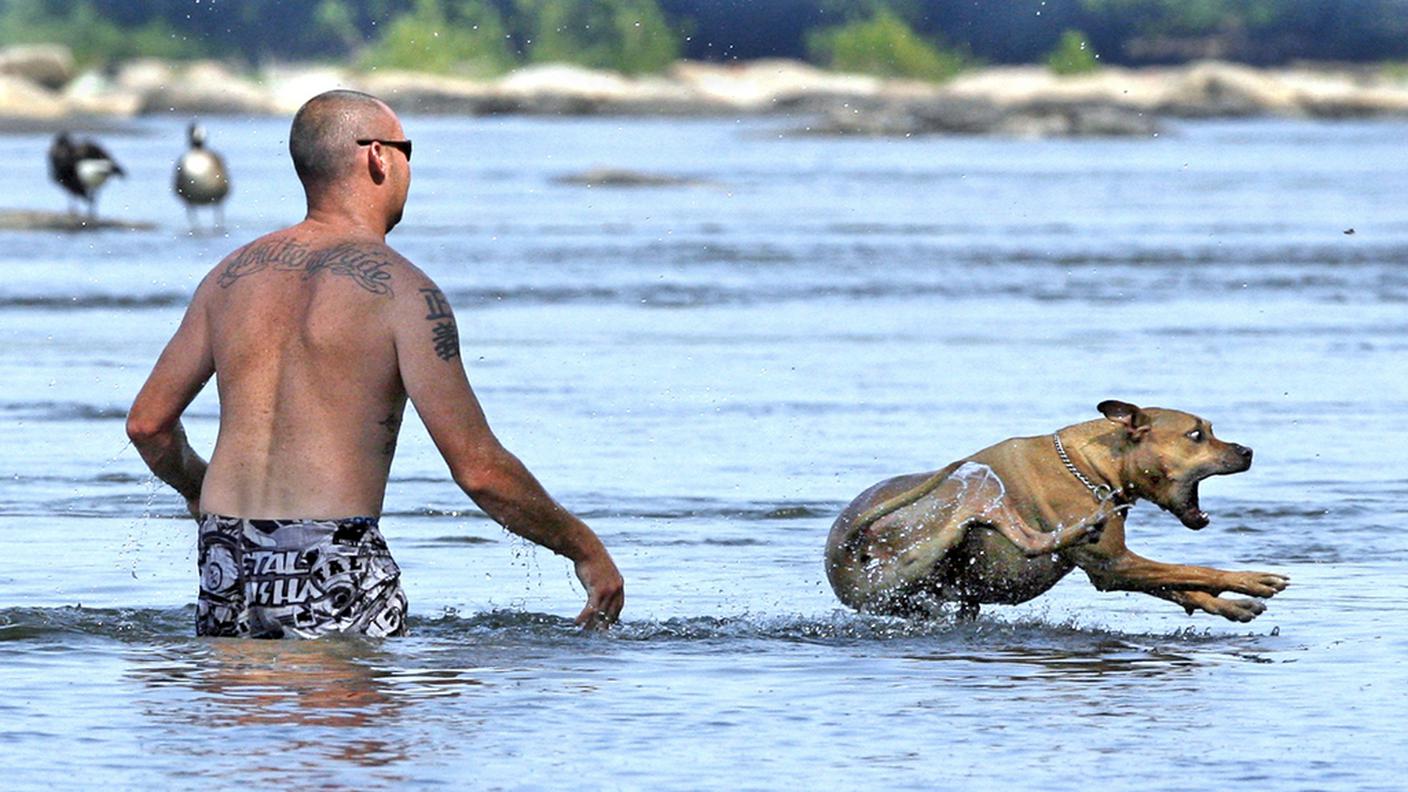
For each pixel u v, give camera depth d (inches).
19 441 1713.8
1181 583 1063.0
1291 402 1929.1
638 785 730.2
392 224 1024.9
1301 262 3535.9
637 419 1820.9
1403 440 1727.4
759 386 2026.3
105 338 2405.3
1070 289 3078.2
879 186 6048.2
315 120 1003.9
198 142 4311.0
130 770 740.7
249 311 976.3
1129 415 1087.6
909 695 880.9
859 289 3058.6
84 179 4303.6
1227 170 7076.8
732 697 872.3
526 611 1083.3
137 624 1022.4
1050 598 1154.0
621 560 1245.7
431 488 1517.0
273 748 771.4
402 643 971.3
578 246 3799.2
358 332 962.1
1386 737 805.2
